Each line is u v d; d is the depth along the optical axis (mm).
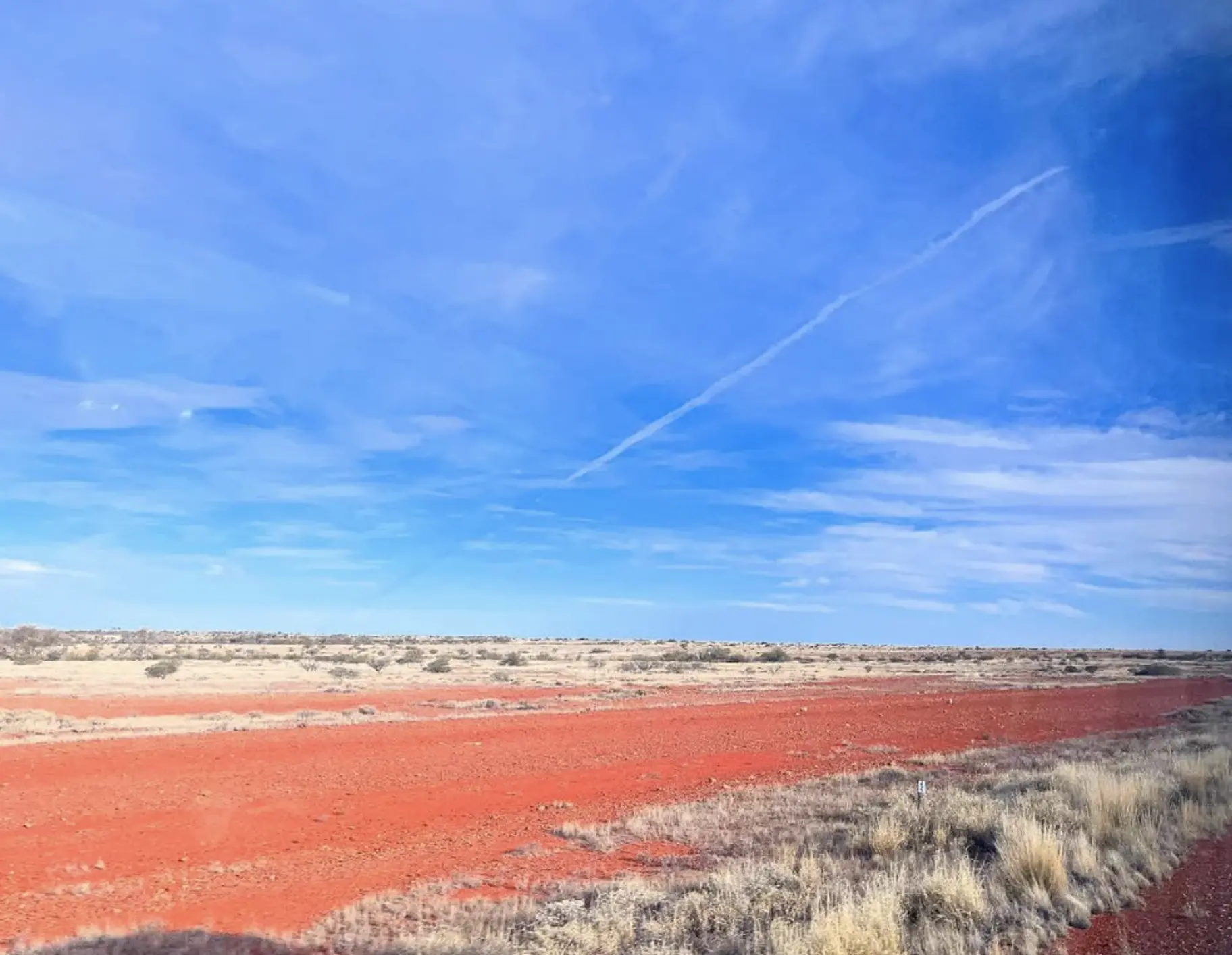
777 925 8188
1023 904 8531
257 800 17125
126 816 15602
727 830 13906
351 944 9047
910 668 71875
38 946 8961
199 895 11188
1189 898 8359
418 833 14633
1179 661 69688
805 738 26141
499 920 9594
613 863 12461
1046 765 18125
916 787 15031
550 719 30969
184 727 27312
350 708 34625
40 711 30438
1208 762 14070
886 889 8734
